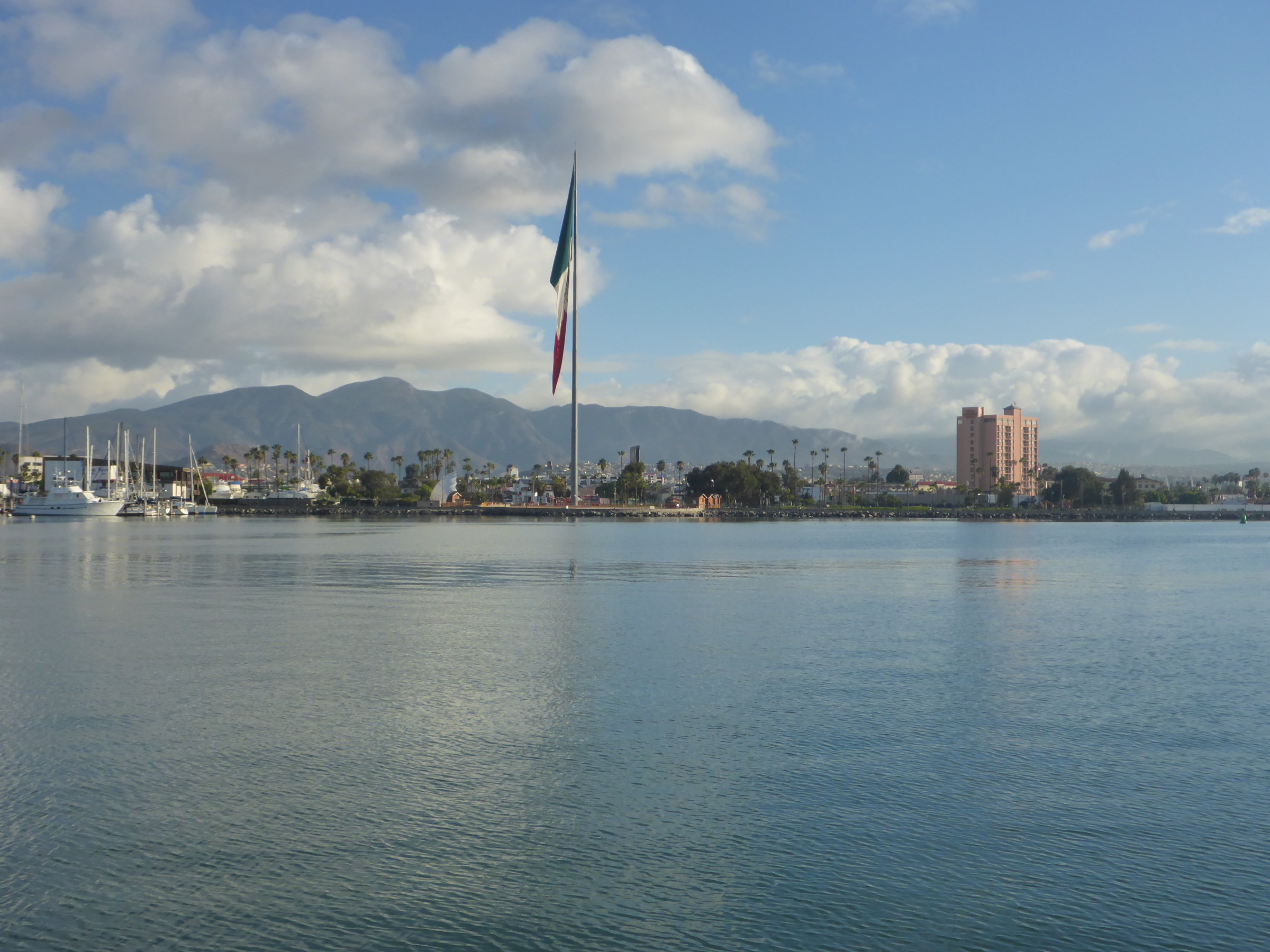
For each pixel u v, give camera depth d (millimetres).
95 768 17125
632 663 27766
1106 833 14117
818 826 14328
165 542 108438
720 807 15180
